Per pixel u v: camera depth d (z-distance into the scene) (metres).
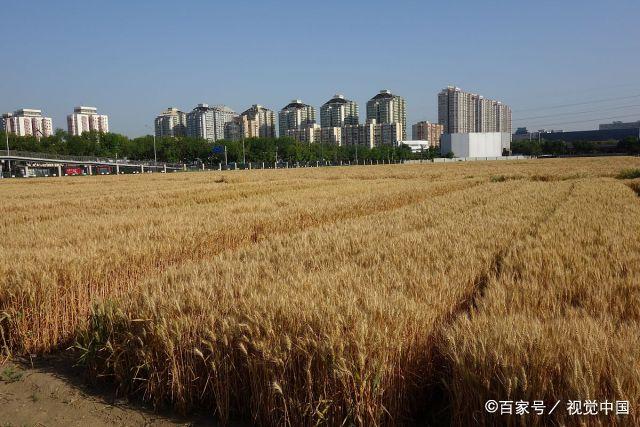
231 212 15.95
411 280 5.69
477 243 8.45
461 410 3.84
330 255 7.79
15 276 6.41
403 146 162.88
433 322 4.62
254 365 4.30
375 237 9.45
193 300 5.11
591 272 6.17
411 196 23.42
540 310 4.91
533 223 11.34
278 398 4.26
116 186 38.59
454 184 31.67
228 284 5.52
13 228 11.80
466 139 148.75
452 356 3.95
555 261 6.77
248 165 121.19
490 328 4.01
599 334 3.81
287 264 6.98
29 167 100.00
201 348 4.66
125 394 5.08
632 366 3.31
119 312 5.17
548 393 3.46
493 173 47.00
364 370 3.96
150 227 11.44
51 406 4.90
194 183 39.84
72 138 124.19
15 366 5.84
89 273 7.17
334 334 4.00
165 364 4.80
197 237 10.52
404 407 4.20
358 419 3.93
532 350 3.61
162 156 135.62
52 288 6.38
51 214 16.67
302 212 15.47
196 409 4.80
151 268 8.56
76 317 6.52
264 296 4.89
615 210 13.32
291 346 4.18
